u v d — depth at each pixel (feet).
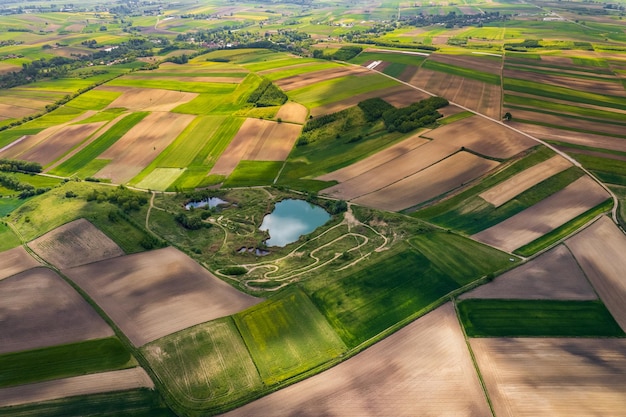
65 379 183.42
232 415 166.81
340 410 166.20
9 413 169.68
